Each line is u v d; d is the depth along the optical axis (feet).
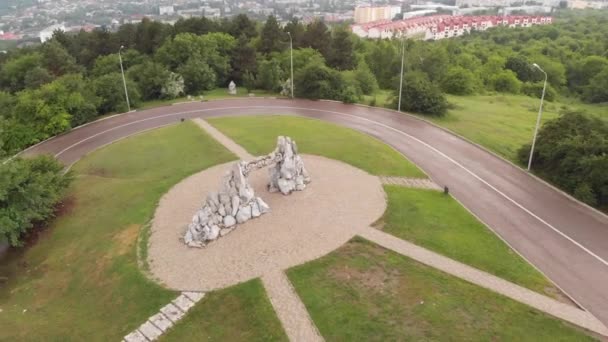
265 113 200.54
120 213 110.11
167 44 272.92
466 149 152.25
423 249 90.38
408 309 73.36
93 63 294.46
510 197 116.67
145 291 81.15
